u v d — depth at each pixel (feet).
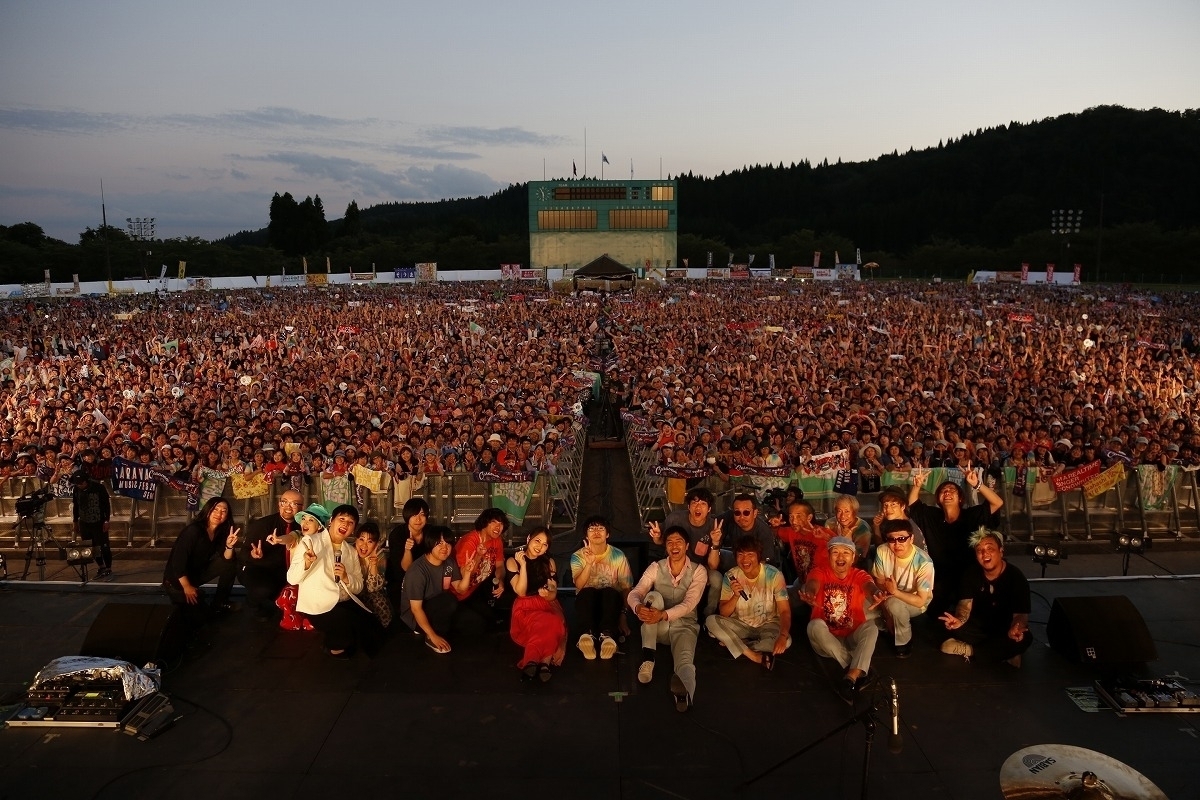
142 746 19.95
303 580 24.04
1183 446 46.19
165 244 373.61
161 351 109.09
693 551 26.43
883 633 25.63
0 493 40.04
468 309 163.63
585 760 19.34
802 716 21.21
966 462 39.42
